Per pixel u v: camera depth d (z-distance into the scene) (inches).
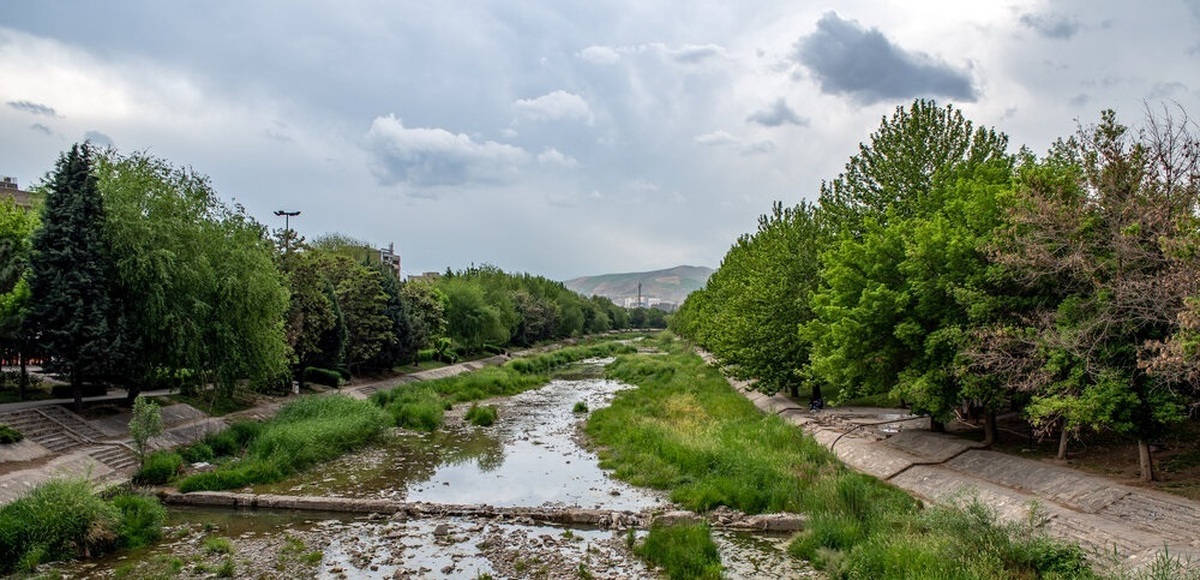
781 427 1234.0
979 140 1293.1
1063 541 622.5
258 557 718.5
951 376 967.6
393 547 749.3
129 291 1175.0
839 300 1136.8
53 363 1128.2
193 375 1353.3
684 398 1798.7
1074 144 821.2
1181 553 570.9
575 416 1712.6
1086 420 705.0
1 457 901.8
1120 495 715.4
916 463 964.0
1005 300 884.6
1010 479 848.9
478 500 949.2
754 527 800.9
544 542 764.0
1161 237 581.3
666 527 781.9
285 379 1660.9
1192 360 556.4
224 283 1291.8
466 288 3189.0
